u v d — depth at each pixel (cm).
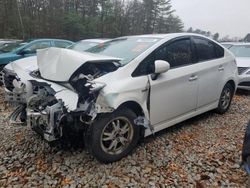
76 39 4344
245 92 786
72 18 4219
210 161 354
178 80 403
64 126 321
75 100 305
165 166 340
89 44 771
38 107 338
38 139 407
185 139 418
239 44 964
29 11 4088
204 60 468
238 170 335
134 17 5784
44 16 4119
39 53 388
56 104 312
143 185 303
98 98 312
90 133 322
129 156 360
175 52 417
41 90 347
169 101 396
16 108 388
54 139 323
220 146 397
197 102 455
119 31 5297
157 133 437
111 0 5278
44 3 4209
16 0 3728
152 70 373
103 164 341
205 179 317
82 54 360
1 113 529
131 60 364
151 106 371
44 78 355
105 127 329
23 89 373
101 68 354
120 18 5375
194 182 311
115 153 345
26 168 334
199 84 448
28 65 459
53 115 310
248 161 297
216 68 488
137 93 348
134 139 361
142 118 364
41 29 3972
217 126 478
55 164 341
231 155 371
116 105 320
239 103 646
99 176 317
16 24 3703
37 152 371
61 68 337
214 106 509
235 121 507
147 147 387
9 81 460
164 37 417
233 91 558
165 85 384
